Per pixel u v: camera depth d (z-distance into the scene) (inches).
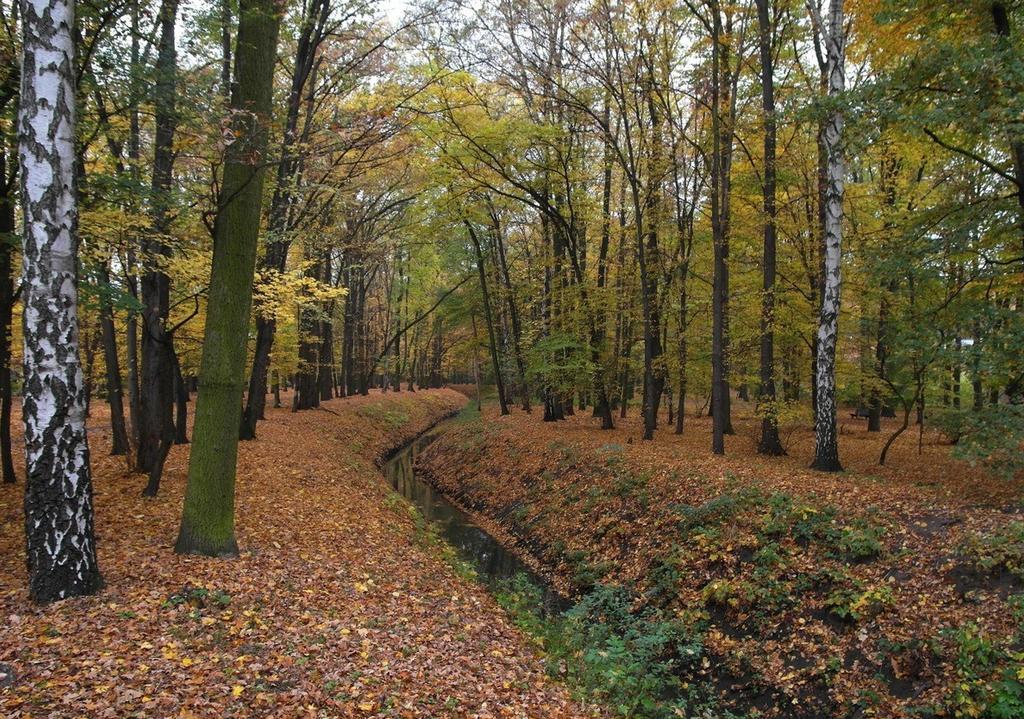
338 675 212.5
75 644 197.8
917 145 484.7
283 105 587.5
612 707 253.1
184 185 424.8
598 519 505.7
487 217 971.9
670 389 906.7
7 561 274.7
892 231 571.2
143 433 471.8
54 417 219.9
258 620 242.1
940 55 350.6
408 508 588.4
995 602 252.4
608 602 386.0
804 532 350.9
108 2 314.7
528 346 1045.2
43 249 209.5
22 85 205.0
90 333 725.9
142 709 168.7
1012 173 465.7
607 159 802.8
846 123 398.9
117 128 382.6
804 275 671.1
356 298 1523.1
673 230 864.9
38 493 221.9
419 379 2177.7
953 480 463.8
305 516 414.6
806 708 254.7
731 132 599.2
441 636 275.1
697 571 371.9
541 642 319.0
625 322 916.0
